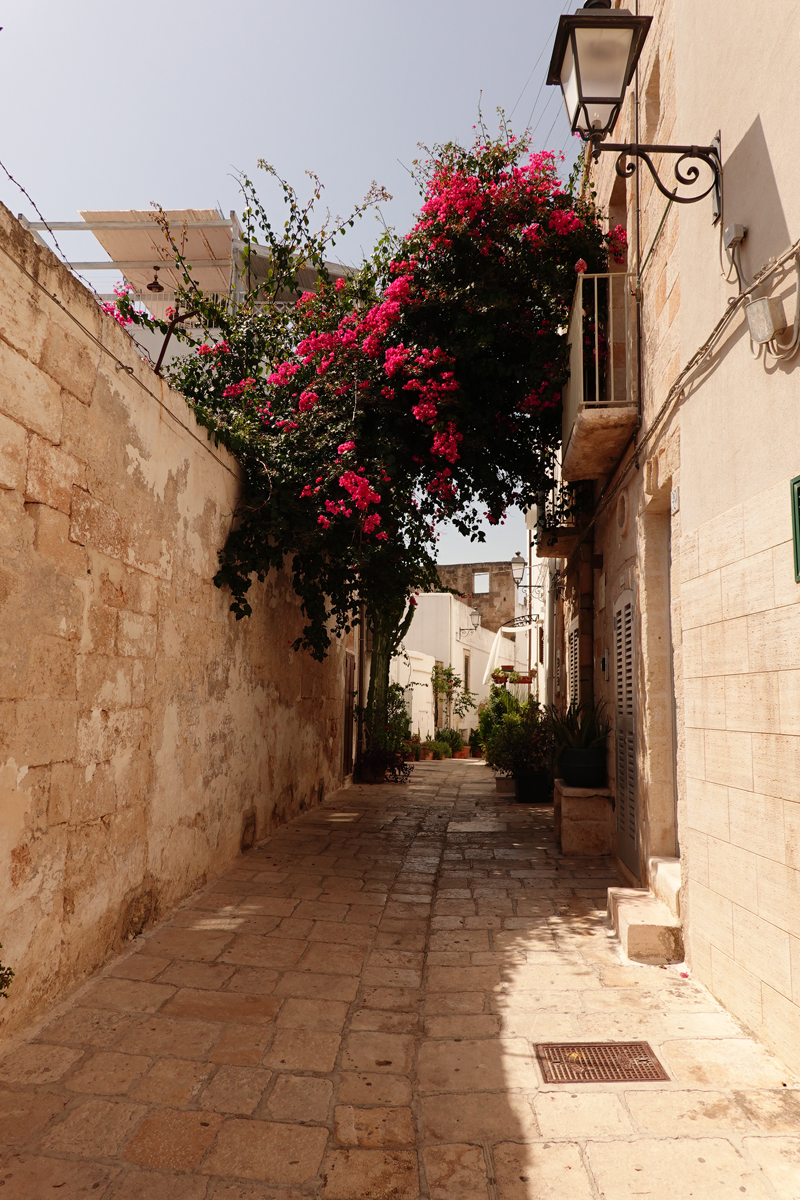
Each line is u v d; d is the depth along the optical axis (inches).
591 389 272.1
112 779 172.1
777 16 123.1
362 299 295.9
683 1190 94.8
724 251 145.6
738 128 139.3
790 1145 103.2
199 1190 95.2
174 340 429.7
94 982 157.1
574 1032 138.0
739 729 138.9
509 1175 98.4
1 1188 94.3
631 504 238.7
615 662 271.4
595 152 148.5
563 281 273.9
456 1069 125.8
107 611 169.6
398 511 294.4
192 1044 132.2
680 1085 118.7
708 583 154.1
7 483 131.3
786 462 122.2
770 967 127.2
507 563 1307.8
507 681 880.3
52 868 145.6
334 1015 145.8
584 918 207.9
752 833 133.5
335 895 227.0
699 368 159.9
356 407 276.2
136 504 184.5
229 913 206.4
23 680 136.2
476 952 180.9
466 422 289.4
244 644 279.1
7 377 130.6
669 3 189.5
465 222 271.4
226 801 258.1
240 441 264.4
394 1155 102.8
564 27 143.1
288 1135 106.9
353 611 323.6
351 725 523.8
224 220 406.3
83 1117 109.4
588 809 287.9
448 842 310.8
